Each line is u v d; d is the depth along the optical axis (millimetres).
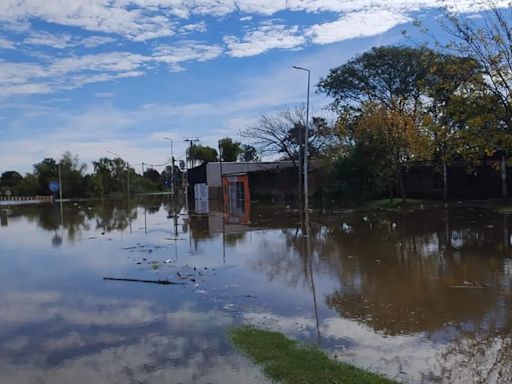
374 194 34000
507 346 6844
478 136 19250
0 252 18406
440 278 10938
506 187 29422
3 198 86688
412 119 31484
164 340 7578
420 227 19438
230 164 57312
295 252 15211
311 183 41250
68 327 8484
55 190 79750
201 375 6199
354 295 9844
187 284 11320
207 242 18422
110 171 101500
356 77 43188
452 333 7453
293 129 43188
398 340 7242
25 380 6391
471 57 19109
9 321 8945
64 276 13023
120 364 6746
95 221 31141
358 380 5762
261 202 43844
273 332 7676
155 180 130125
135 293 10711
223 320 8438
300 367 6223
